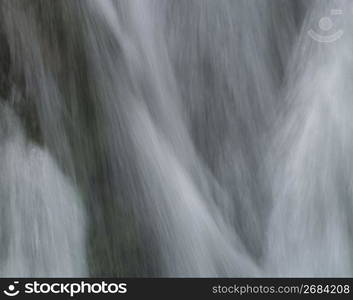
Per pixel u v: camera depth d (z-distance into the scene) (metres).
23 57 5.85
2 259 5.60
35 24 5.88
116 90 6.15
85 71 6.01
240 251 6.32
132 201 5.95
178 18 6.67
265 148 6.62
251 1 6.75
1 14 5.79
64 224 5.69
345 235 6.25
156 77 6.53
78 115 5.93
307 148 6.50
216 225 6.32
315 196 6.35
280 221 6.38
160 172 6.16
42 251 5.63
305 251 6.25
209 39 6.69
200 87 6.68
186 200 6.20
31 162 5.74
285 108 6.71
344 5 6.84
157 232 5.94
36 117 5.84
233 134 6.66
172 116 6.52
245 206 6.49
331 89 6.61
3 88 5.80
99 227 5.78
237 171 6.57
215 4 6.67
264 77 6.78
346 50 6.70
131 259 5.79
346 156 6.41
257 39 6.79
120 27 6.40
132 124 6.15
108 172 5.93
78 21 6.05
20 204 5.65
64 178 5.79
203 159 6.57
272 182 6.50
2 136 5.75
